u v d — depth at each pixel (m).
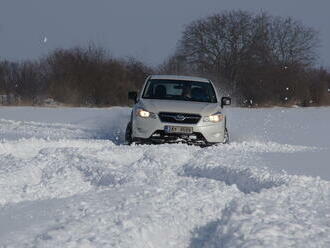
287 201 19.05
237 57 167.38
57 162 27.53
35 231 16.38
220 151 32.66
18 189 22.19
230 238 15.37
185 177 25.33
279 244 14.46
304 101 150.50
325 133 61.06
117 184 23.69
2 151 31.14
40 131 51.25
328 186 21.70
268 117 87.56
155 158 28.98
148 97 42.09
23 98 114.88
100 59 122.81
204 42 174.88
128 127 40.97
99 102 120.44
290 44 186.75
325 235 15.27
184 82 43.53
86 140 36.38
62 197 21.52
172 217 17.70
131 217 17.19
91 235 15.49
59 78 118.69
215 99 42.59
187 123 38.84
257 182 23.22
